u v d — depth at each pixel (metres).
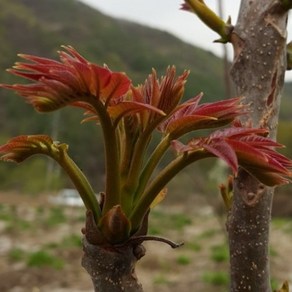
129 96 0.23
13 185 7.46
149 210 0.21
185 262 2.62
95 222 0.21
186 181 5.80
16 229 3.52
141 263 2.59
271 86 0.26
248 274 0.26
